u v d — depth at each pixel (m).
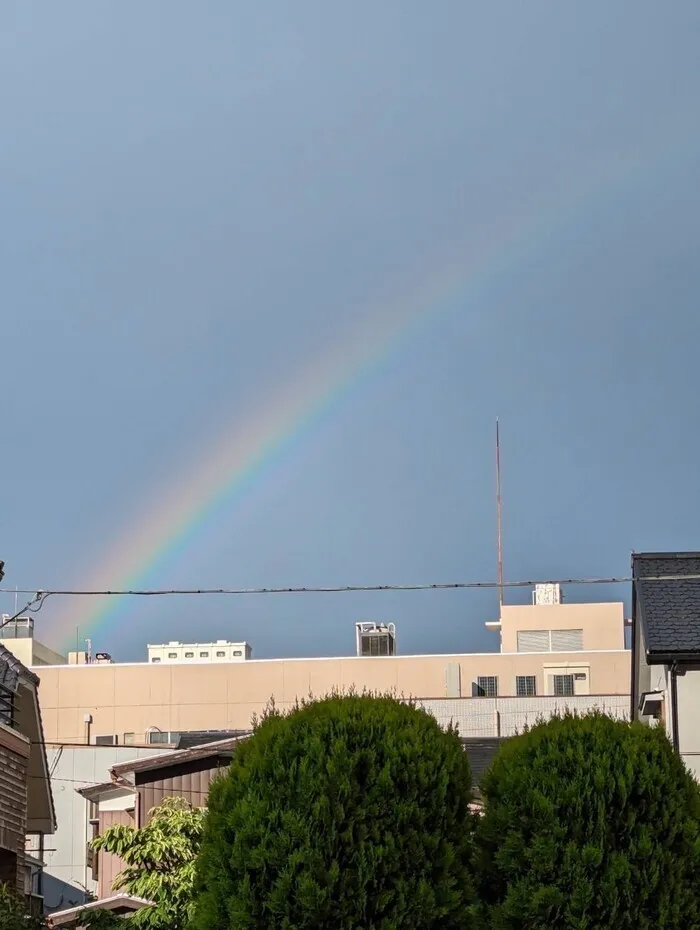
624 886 12.59
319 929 11.82
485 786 13.66
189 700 66.88
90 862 35.97
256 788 12.57
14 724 24.14
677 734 21.00
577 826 12.87
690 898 12.70
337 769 12.45
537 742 13.65
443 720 49.41
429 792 12.70
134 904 24.16
